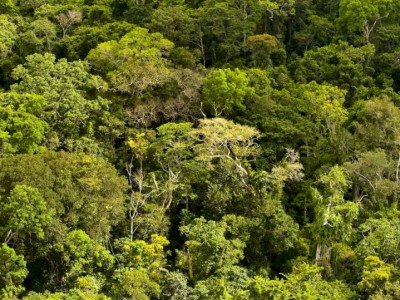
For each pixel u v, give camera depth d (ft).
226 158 166.50
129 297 126.72
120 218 148.25
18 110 156.76
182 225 161.89
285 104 202.18
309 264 143.13
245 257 154.61
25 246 128.77
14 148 149.48
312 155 188.14
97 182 134.41
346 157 181.57
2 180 127.65
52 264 135.54
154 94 193.88
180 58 215.10
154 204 158.40
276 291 120.98
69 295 117.19
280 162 174.29
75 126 172.86
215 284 129.29
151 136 178.50
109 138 181.68
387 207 165.68
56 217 127.44
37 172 128.77
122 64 200.23
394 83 227.81
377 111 183.32
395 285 124.88
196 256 140.15
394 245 137.59
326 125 201.36
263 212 155.02
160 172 169.99
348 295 128.57
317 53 231.71
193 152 178.60
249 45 228.43
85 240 126.62
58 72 187.83
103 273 130.11
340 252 148.15
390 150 184.44
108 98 189.47
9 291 117.70
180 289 132.16
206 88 192.13
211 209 163.22
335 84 220.84
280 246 151.12
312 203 161.79
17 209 119.24
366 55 230.27
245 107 194.49
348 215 146.20
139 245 135.54
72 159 139.03
